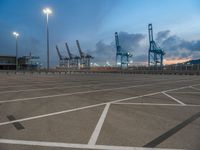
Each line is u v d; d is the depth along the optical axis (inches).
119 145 145.7
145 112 248.2
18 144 147.1
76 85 621.6
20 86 597.6
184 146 143.6
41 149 138.3
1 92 450.0
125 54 3703.3
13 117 225.8
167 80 874.8
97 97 370.3
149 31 3216.0
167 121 207.8
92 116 228.1
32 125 194.2
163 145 145.6
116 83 697.6
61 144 147.1
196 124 197.8
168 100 336.8
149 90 481.7
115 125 193.8
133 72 2126.0
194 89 503.8
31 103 310.2
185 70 1657.2
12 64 3914.9
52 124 197.5
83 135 165.9
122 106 285.7
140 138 159.3
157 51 3152.1
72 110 259.8
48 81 825.5
